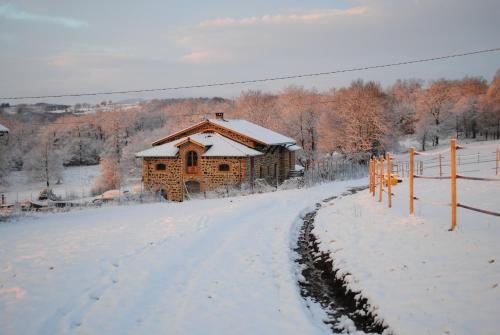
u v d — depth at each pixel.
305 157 67.75
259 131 43.31
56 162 76.00
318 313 9.02
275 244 14.41
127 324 8.37
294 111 71.81
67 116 109.94
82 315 8.77
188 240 14.88
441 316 7.20
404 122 91.12
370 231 13.59
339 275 10.73
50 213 26.48
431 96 91.94
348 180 43.22
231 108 97.38
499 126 85.81
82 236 16.47
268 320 8.45
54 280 10.90
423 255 10.07
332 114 69.12
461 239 10.51
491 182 24.03
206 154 35.66
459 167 39.66
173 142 39.12
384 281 9.28
